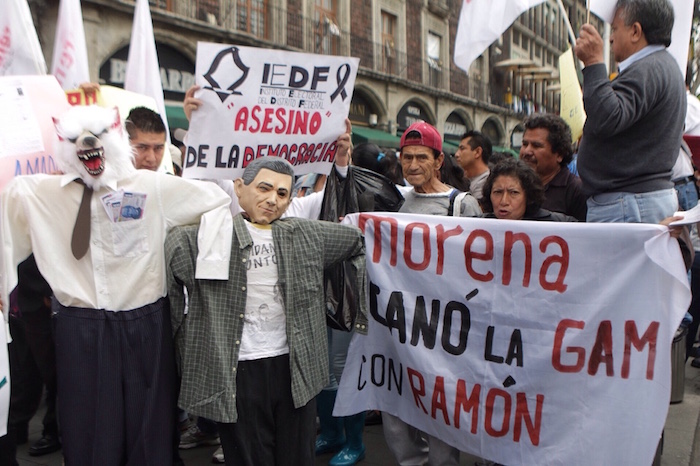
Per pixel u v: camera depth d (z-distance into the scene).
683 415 3.78
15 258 2.38
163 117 4.23
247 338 2.31
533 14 27.12
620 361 2.31
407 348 2.70
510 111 25.88
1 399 2.35
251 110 2.89
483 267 2.57
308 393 2.38
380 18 18.31
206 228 2.30
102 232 2.35
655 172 2.52
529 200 2.67
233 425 2.31
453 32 22.36
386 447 3.46
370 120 18.36
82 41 4.04
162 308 2.42
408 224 2.72
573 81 4.84
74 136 2.26
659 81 2.42
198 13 12.48
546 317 2.45
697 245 4.48
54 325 2.44
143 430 2.37
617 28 2.62
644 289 2.28
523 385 2.47
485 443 2.53
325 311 2.58
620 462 2.28
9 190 2.31
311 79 2.96
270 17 14.38
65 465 2.40
